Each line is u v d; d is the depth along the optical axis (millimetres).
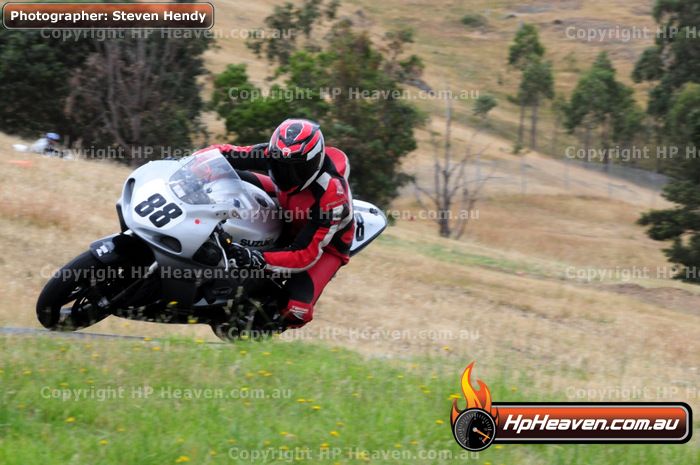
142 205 27266
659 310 76812
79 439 19297
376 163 150750
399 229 108938
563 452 23078
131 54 137250
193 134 160875
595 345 56719
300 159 28531
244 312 30641
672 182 174250
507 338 53500
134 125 134625
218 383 24422
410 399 25500
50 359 24031
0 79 143000
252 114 143500
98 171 84312
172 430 20500
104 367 24125
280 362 27094
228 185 29062
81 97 143625
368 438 21844
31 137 149250
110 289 28375
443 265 77750
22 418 19828
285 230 31703
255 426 21438
